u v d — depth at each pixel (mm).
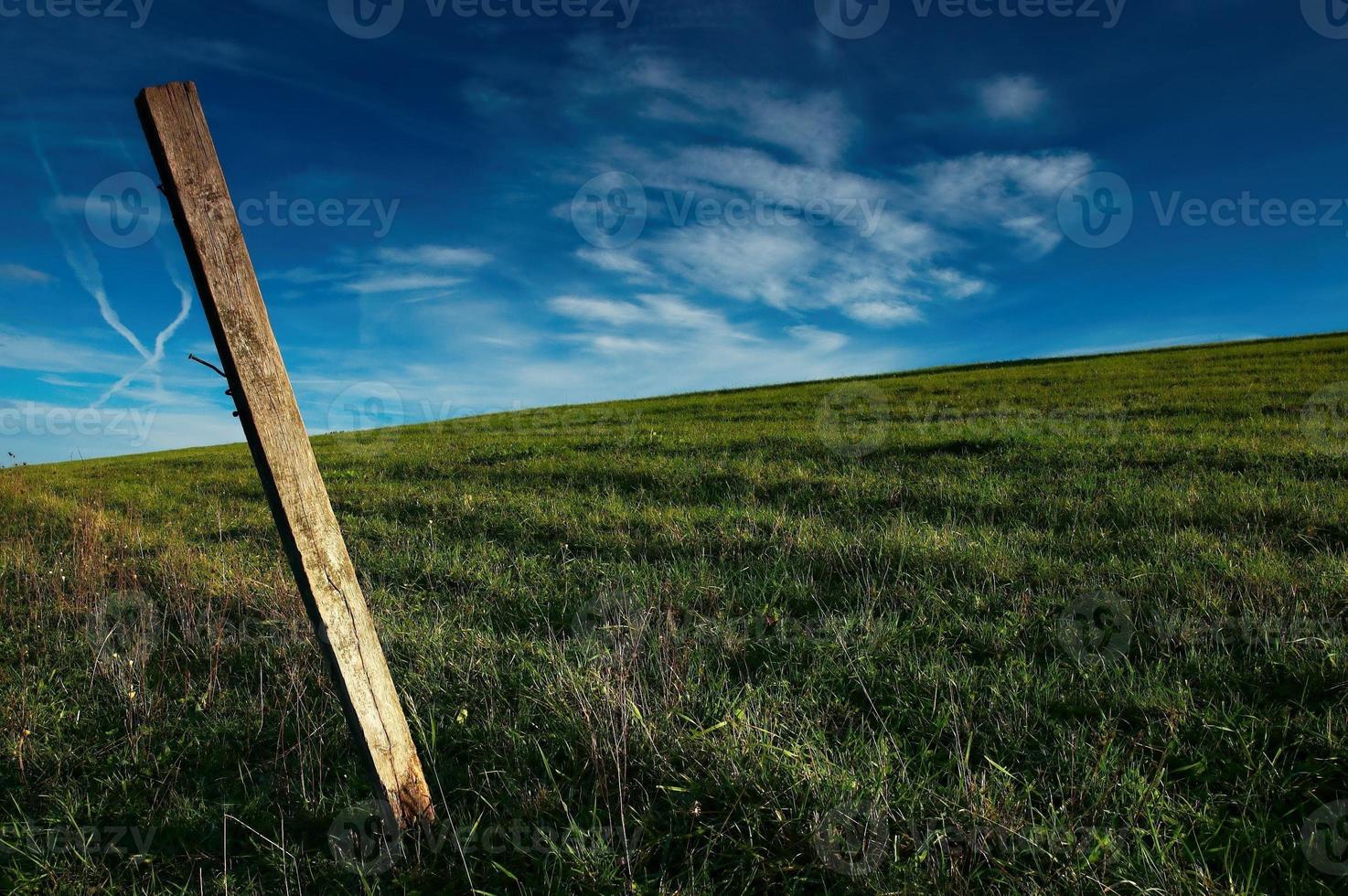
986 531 7137
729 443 13258
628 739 3584
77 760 4086
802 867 2865
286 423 2773
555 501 9586
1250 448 9805
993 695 4059
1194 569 5664
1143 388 19125
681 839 3074
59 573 7188
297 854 3199
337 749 3959
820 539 7109
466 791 3520
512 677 4562
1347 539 6273
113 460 23375
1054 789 3273
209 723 4328
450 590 6609
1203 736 3592
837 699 4156
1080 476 9023
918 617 5242
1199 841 2941
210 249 2598
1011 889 2645
